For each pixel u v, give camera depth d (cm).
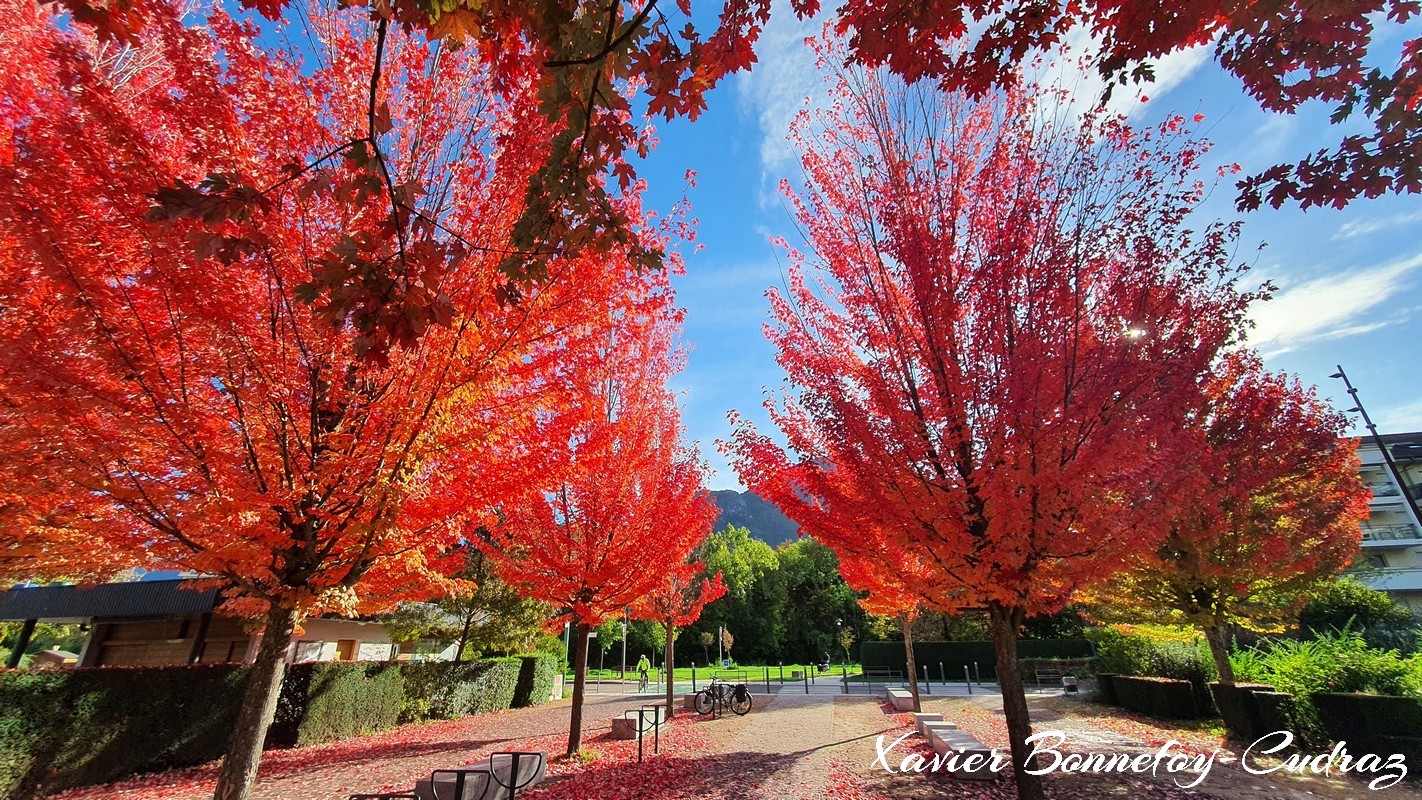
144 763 975
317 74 476
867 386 608
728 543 6016
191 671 1065
